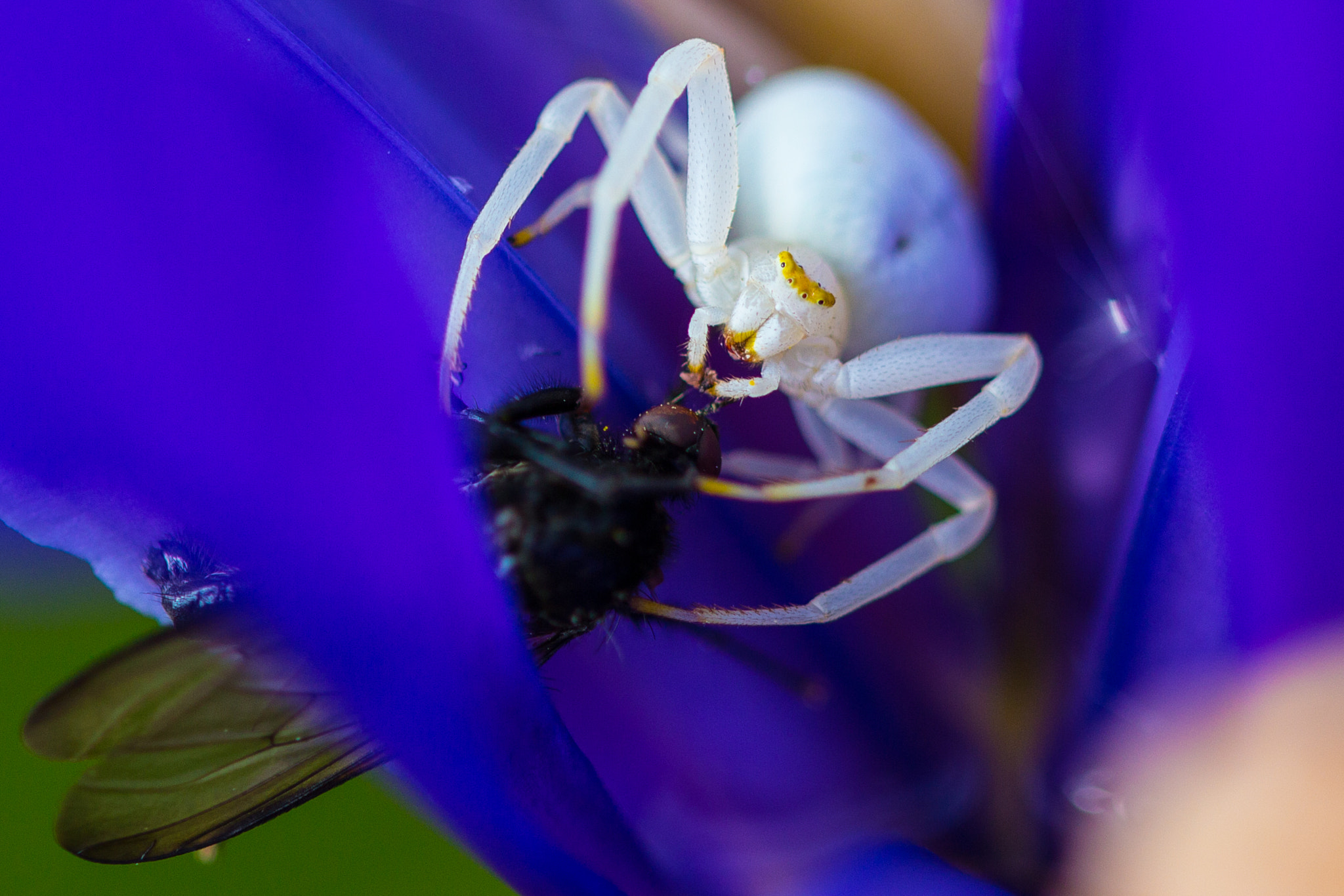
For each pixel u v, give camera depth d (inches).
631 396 2.8
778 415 3.0
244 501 2.3
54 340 2.4
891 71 3.0
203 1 2.5
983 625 3.0
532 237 2.8
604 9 2.9
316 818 3.3
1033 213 2.9
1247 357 2.6
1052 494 2.9
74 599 3.0
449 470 2.4
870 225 2.8
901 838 2.9
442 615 2.4
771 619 2.8
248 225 2.4
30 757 3.2
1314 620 2.6
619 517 2.7
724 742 2.9
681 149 3.0
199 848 2.6
